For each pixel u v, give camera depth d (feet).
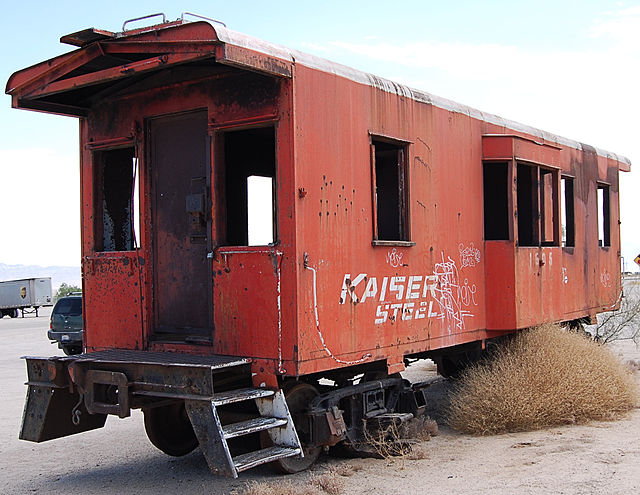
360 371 22.52
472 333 26.91
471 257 26.99
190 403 17.17
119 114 22.04
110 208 23.17
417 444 22.48
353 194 20.56
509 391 25.43
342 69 20.56
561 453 21.45
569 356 27.73
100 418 21.40
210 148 19.76
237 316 19.10
